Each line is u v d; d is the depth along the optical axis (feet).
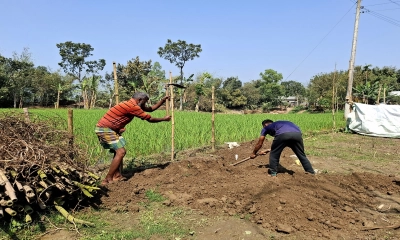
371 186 19.07
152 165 23.90
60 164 14.82
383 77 149.18
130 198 16.69
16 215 13.28
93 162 23.13
